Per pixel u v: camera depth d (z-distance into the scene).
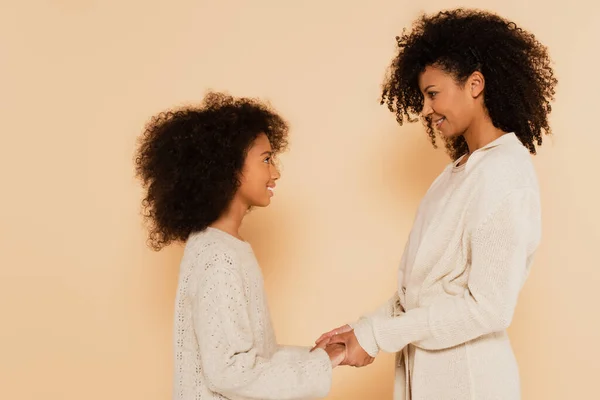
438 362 1.32
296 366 1.29
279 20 2.21
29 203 2.27
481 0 2.16
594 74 2.14
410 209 2.19
